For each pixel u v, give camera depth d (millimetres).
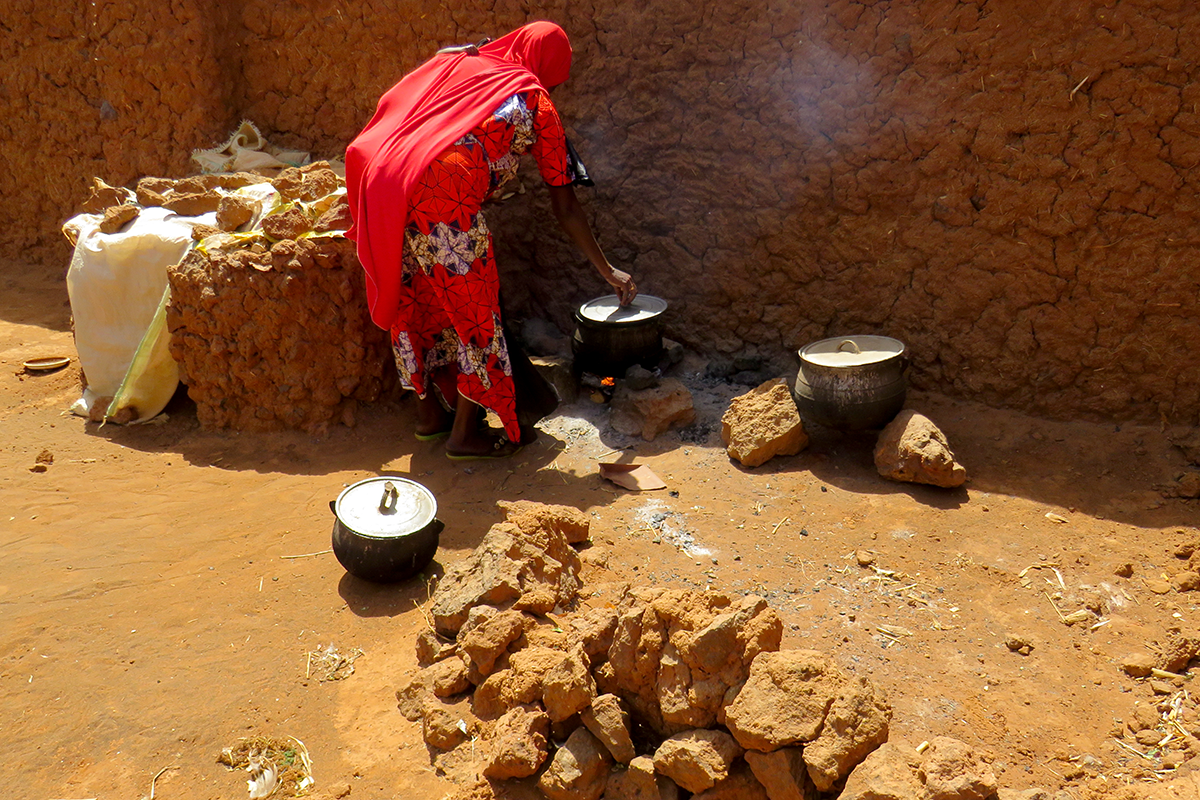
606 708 2793
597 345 5234
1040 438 4641
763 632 2768
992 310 4797
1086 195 4395
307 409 5359
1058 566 3723
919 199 4844
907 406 5039
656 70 5430
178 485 4840
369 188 4488
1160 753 2812
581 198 5934
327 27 6598
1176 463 4301
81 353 5609
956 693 3066
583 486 4617
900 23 4641
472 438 4992
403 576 3830
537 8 5691
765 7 4992
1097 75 4230
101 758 3025
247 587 3898
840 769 2541
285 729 3125
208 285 5141
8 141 8414
